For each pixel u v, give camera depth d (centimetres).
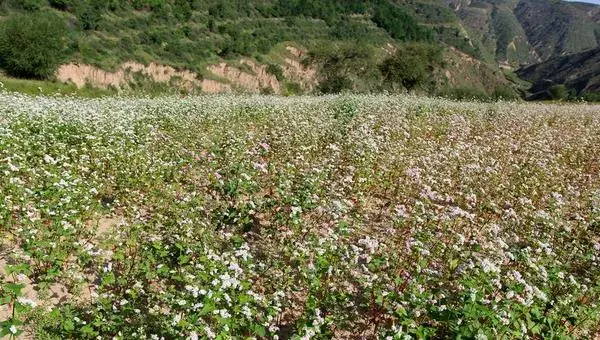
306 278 694
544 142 1603
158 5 9531
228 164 1098
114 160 1115
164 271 655
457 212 857
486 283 647
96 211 881
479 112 2214
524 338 602
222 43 9562
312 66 8625
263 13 12875
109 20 8206
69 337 582
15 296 581
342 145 1357
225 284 589
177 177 1095
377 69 6894
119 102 2025
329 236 774
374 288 665
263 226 897
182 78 7788
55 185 860
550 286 719
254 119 1847
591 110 2747
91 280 708
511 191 1139
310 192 965
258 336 615
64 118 1452
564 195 1188
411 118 1923
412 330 572
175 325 557
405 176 1180
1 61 5516
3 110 1459
